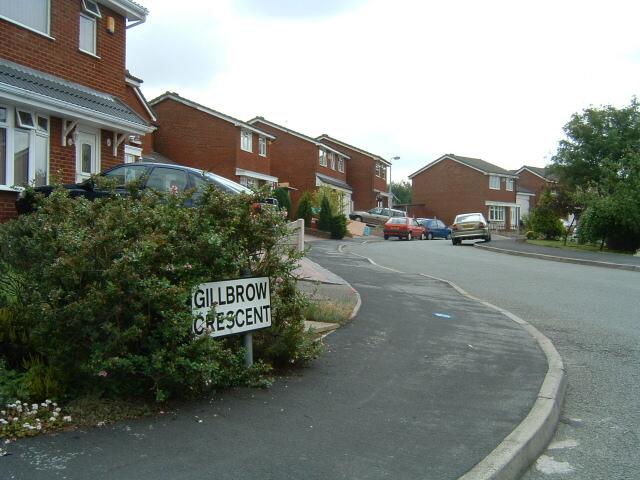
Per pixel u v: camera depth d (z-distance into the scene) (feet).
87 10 47.32
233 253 18.31
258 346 20.30
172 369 15.70
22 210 36.01
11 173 38.24
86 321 15.61
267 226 19.35
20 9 41.55
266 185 19.83
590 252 78.74
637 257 70.95
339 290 38.86
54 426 14.56
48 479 12.03
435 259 70.79
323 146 164.35
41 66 43.09
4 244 18.39
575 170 145.48
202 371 16.29
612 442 16.71
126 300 15.62
